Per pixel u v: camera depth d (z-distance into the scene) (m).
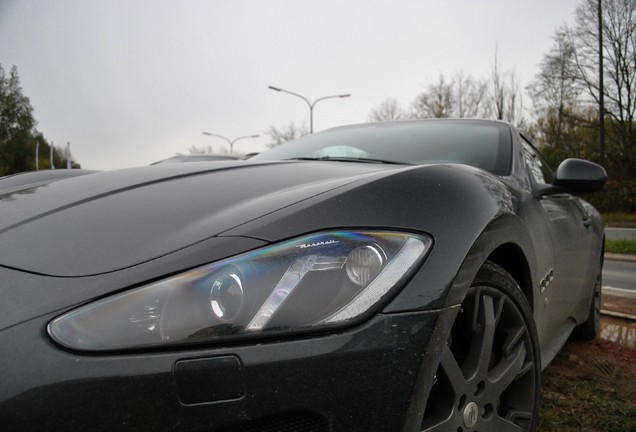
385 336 1.01
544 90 30.80
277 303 0.98
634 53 27.06
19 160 51.75
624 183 26.50
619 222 23.39
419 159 2.22
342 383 0.97
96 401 0.86
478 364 1.32
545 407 2.22
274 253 1.04
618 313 4.10
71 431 0.85
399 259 1.09
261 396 0.92
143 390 0.88
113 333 0.91
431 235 1.16
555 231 2.21
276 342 0.95
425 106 43.06
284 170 1.64
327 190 1.23
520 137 2.54
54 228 1.23
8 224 1.30
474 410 1.30
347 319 1.00
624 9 26.81
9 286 1.00
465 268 1.18
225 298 0.97
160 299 0.95
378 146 2.42
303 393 0.94
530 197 2.05
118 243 1.11
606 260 10.05
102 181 1.63
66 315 0.93
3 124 51.97
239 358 0.92
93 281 0.99
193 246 1.05
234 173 1.61
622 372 2.70
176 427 0.89
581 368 2.77
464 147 2.27
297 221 1.10
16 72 52.41
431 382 1.06
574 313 2.83
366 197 1.19
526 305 1.55
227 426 0.91
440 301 1.09
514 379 1.53
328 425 0.96
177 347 0.91
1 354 0.88
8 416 0.84
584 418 2.11
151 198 1.37
